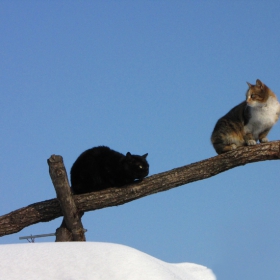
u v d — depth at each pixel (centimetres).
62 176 696
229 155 716
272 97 774
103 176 744
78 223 734
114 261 495
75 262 496
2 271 482
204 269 735
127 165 729
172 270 582
